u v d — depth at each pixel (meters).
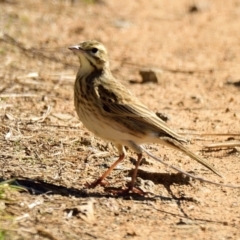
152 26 26.70
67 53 21.55
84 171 12.73
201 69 21.55
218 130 15.76
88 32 24.66
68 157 13.27
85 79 12.12
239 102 18.23
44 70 19.58
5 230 10.17
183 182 12.55
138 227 10.66
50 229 10.32
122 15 27.75
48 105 16.31
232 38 25.69
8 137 13.91
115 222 10.76
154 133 11.88
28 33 23.12
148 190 12.03
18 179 11.91
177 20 27.97
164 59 22.45
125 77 20.23
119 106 11.79
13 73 18.80
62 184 11.99
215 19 28.42
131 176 12.68
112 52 22.73
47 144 13.75
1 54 20.42
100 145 13.95
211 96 18.75
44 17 25.34
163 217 11.10
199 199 11.84
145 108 11.93
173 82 19.97
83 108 11.99
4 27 22.83
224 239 10.47
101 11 27.88
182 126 15.95
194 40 25.16
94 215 10.93
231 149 14.47
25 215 10.67
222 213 11.42
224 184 12.55
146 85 19.48
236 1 31.58
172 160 13.70
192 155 11.99
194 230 10.72
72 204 11.14
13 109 15.83
